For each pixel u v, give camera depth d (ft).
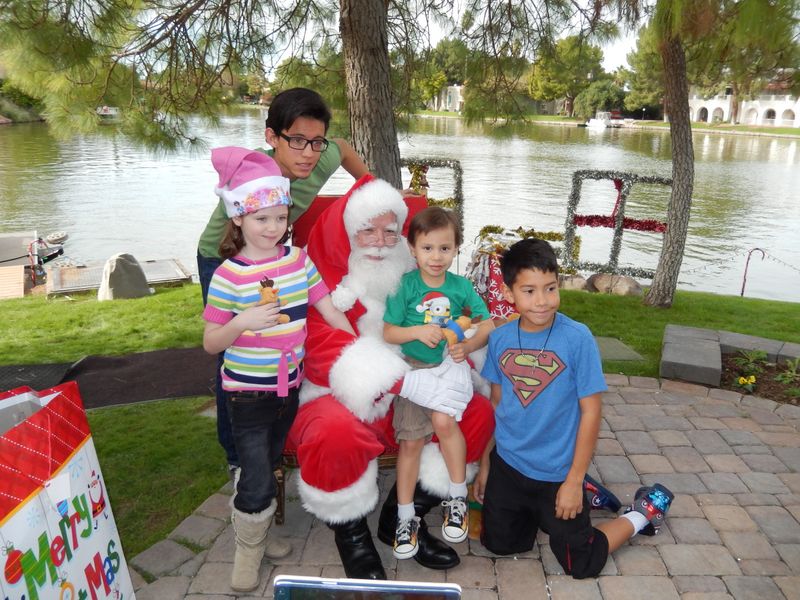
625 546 9.34
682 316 25.04
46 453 5.42
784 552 9.21
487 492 8.98
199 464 11.71
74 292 40.52
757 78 24.59
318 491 8.30
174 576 8.68
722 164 150.20
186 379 16.39
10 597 4.78
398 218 9.24
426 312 8.94
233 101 22.57
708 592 8.39
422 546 8.98
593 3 22.80
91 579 6.04
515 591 8.45
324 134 9.03
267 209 7.50
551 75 25.09
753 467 11.56
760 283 53.67
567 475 8.26
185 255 65.31
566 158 157.58
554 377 8.23
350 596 5.67
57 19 16.31
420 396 8.48
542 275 7.63
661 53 24.04
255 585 8.41
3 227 76.69
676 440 12.57
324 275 9.63
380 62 17.71
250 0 20.33
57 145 161.27
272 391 8.00
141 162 136.36
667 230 26.13
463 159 149.28
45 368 17.76
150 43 19.11
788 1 16.79
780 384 15.55
